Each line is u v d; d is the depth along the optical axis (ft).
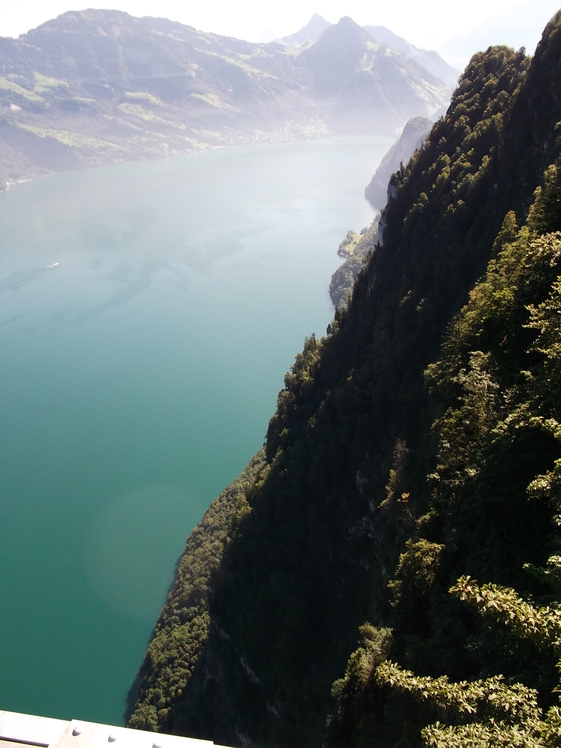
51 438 572.92
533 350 145.07
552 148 264.31
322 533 303.68
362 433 298.35
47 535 459.73
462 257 297.94
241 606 310.65
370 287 404.77
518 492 124.26
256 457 472.85
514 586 112.27
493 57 412.36
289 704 254.06
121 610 396.57
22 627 384.27
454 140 389.39
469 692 74.59
